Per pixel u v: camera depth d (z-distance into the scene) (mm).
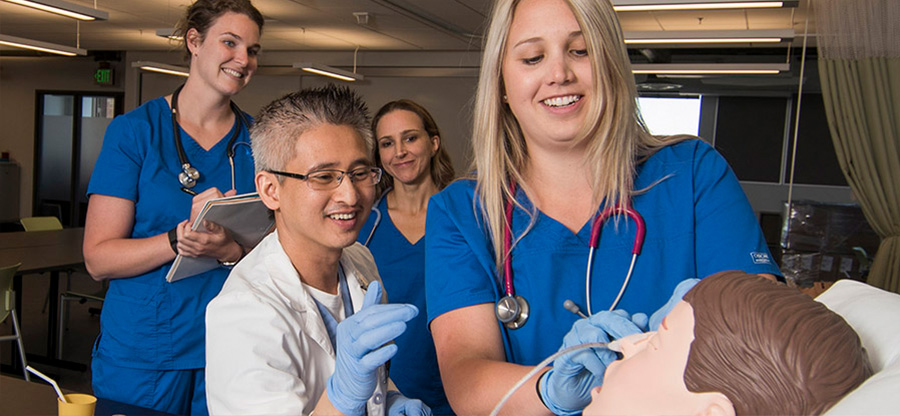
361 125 1209
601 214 1134
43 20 8016
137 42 9578
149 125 2031
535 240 1140
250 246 1905
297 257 1253
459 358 1064
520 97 1085
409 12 6898
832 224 5250
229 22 2004
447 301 1122
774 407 623
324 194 1166
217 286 2004
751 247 1085
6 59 10961
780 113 7250
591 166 1132
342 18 7344
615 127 1098
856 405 587
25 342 5113
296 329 1157
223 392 1091
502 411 939
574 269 1124
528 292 1115
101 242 1965
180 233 1755
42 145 11055
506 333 1112
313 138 1156
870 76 4543
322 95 1188
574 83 1048
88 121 10812
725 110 7434
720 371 648
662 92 7504
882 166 4543
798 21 6559
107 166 1988
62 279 7332
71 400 1429
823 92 4672
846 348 623
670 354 703
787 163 7254
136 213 2029
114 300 1995
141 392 1970
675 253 1120
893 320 778
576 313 1089
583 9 1026
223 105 2107
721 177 1154
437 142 2396
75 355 4863
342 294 1389
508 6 1091
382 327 937
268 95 10227
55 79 10859
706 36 5016
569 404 870
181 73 7984
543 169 1166
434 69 9484
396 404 1330
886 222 4555
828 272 5246
